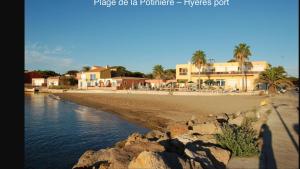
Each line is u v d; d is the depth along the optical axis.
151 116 32.16
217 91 63.19
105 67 101.00
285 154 8.83
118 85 86.31
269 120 15.36
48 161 15.72
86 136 22.62
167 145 10.86
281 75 60.72
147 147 10.15
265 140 10.63
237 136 10.43
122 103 50.09
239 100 44.84
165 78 92.94
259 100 43.94
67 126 27.73
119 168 8.50
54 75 127.38
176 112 34.00
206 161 8.18
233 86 71.81
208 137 11.55
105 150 10.77
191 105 39.84
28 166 14.77
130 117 32.75
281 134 11.69
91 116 35.50
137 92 72.12
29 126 27.88
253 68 71.88
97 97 66.38
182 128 15.07
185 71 79.06
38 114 38.22
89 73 93.94
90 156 10.62
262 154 8.92
